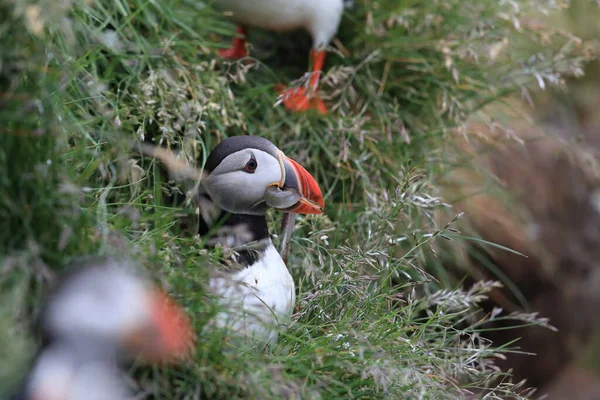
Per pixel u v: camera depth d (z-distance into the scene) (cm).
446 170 413
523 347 540
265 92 381
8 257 224
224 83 359
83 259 227
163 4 359
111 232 239
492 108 449
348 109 401
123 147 283
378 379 249
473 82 413
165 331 189
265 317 267
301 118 382
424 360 272
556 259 518
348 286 288
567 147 463
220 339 243
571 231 530
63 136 248
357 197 386
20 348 201
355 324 275
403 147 400
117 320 179
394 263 306
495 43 416
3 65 230
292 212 286
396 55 412
